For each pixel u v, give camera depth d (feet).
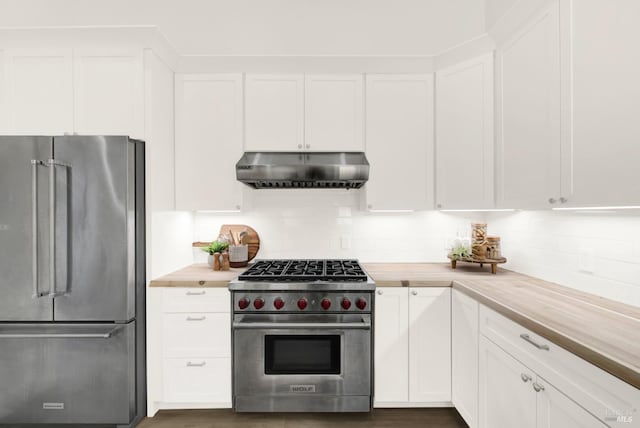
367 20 9.33
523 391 4.70
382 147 8.38
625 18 3.98
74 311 6.68
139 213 7.15
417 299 7.13
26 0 9.01
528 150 5.93
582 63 4.63
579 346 3.59
